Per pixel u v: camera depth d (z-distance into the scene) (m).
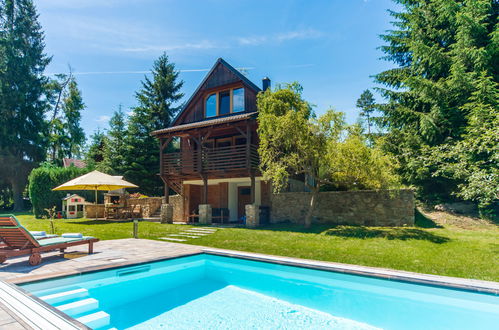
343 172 11.79
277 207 15.37
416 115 15.95
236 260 7.83
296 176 18.48
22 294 4.33
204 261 8.30
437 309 4.99
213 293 5.89
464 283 5.14
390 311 4.93
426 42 16.53
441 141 14.85
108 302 5.12
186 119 20.84
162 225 14.38
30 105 34.38
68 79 42.34
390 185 11.30
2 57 33.00
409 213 11.88
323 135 11.46
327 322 4.54
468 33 13.82
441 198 14.37
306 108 11.99
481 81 12.49
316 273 6.56
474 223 11.45
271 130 11.43
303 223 14.33
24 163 32.97
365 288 5.96
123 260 7.00
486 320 4.55
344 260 7.48
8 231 6.38
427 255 7.51
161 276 6.99
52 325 3.22
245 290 6.08
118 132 30.09
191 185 18.72
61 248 7.59
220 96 19.53
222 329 4.26
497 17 14.04
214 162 15.91
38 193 19.61
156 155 30.20
